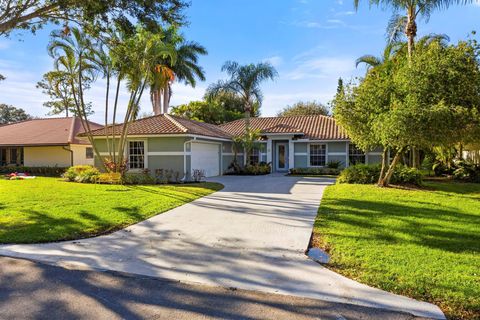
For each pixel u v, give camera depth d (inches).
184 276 178.2
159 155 692.1
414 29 621.6
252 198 434.3
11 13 375.6
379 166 583.5
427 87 415.8
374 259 194.4
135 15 381.1
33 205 371.9
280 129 879.7
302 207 366.6
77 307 143.9
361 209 343.0
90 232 263.7
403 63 543.8
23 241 237.8
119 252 217.8
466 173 631.8
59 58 637.9
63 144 944.9
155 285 167.2
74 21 413.7
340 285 163.6
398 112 398.3
